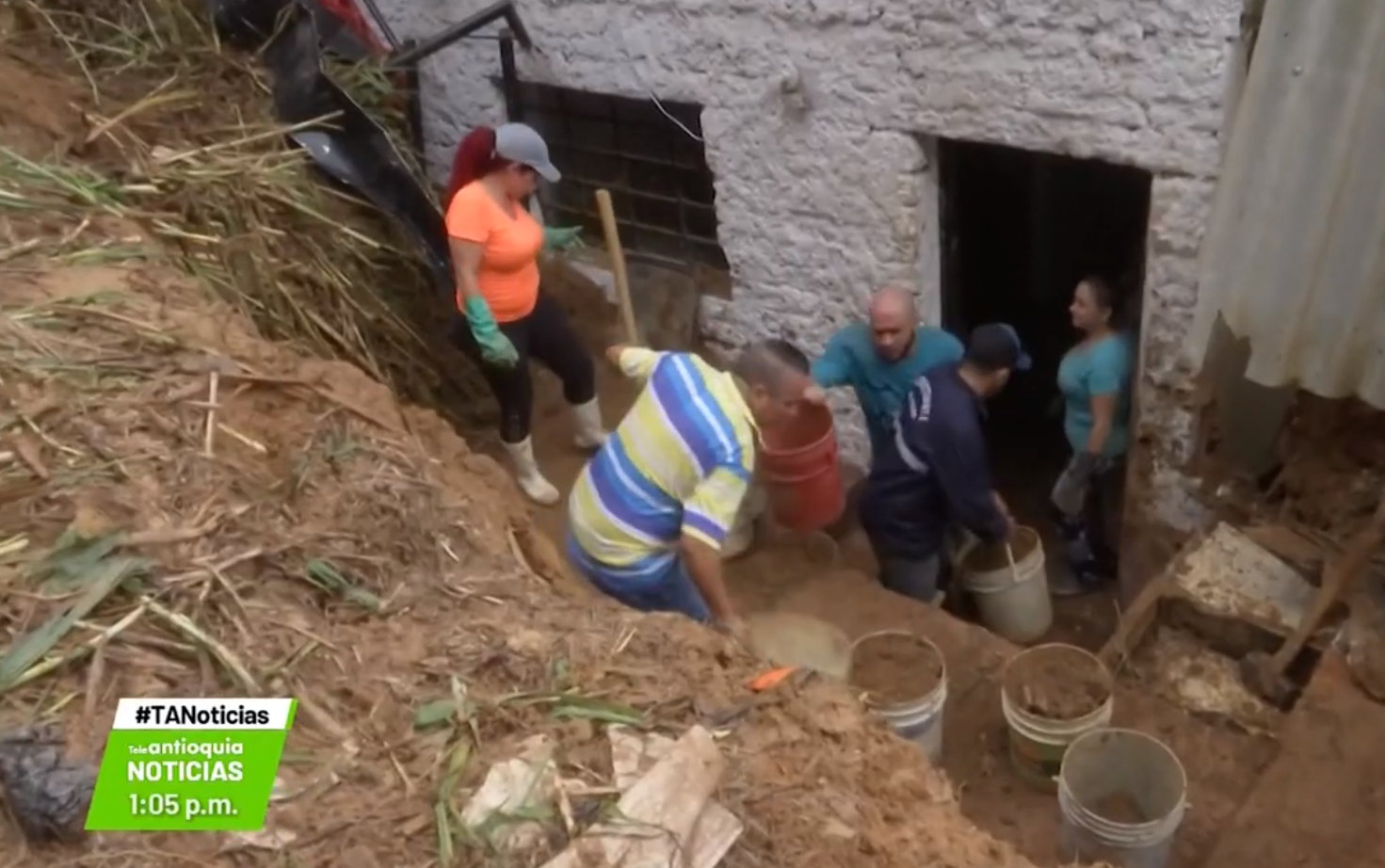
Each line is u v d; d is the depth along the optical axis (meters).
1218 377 4.95
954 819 2.58
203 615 2.58
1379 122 3.99
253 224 5.08
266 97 5.72
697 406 3.53
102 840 2.17
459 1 6.68
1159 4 4.61
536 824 2.25
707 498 3.51
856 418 6.43
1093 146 5.04
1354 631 4.15
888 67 5.42
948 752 4.30
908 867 2.37
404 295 5.93
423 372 5.91
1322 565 4.63
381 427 3.37
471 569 2.94
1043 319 7.22
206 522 2.79
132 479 2.87
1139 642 4.64
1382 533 4.29
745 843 2.32
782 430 4.89
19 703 2.35
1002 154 6.40
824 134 5.79
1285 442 4.95
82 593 2.53
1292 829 3.62
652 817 2.27
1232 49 4.53
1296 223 4.29
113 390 3.16
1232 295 4.57
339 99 5.58
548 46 6.47
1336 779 3.72
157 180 4.85
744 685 2.68
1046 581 5.55
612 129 6.74
